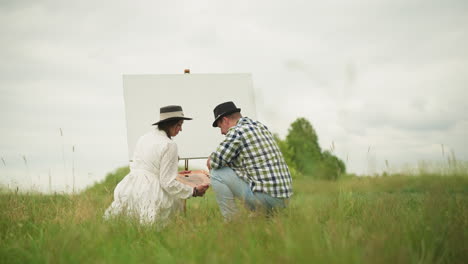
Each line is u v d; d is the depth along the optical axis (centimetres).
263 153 372
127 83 529
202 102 540
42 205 416
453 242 225
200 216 360
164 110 414
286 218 296
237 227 282
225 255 221
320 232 249
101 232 288
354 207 354
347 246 211
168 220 384
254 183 367
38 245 272
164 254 243
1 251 259
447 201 277
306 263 193
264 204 367
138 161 407
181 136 523
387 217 287
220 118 415
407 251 210
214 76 551
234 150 373
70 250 243
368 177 375
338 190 299
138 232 316
